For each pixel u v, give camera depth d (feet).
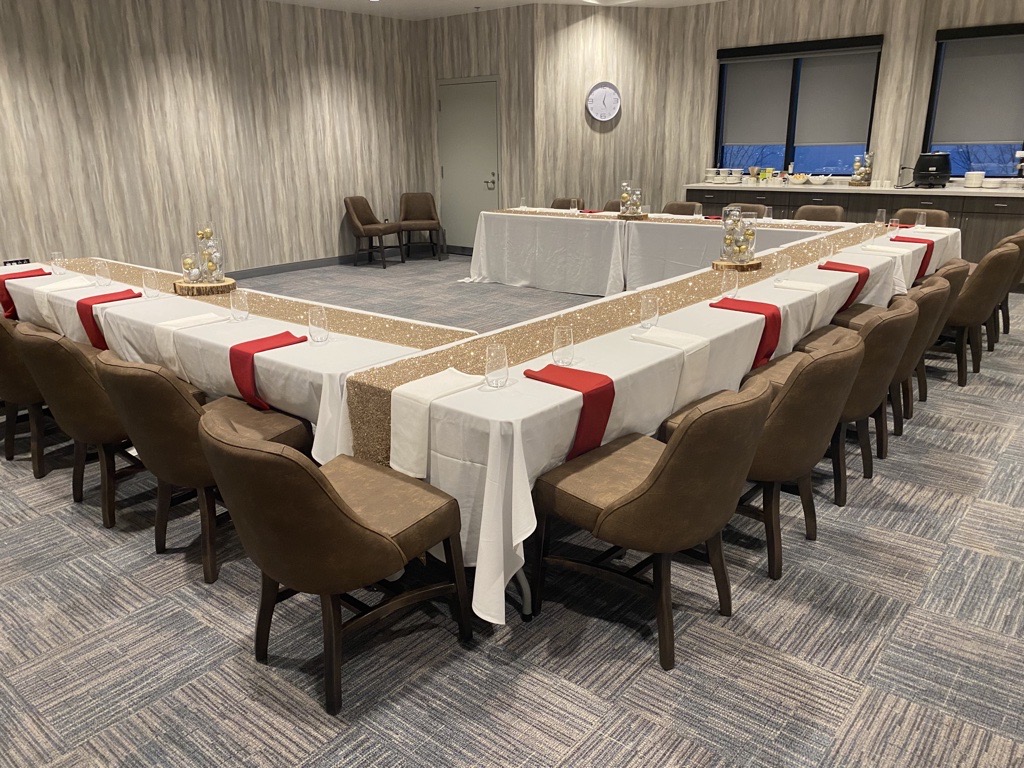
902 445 12.32
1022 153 24.41
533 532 7.52
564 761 6.15
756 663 7.28
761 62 29.43
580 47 28.78
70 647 7.67
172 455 8.11
